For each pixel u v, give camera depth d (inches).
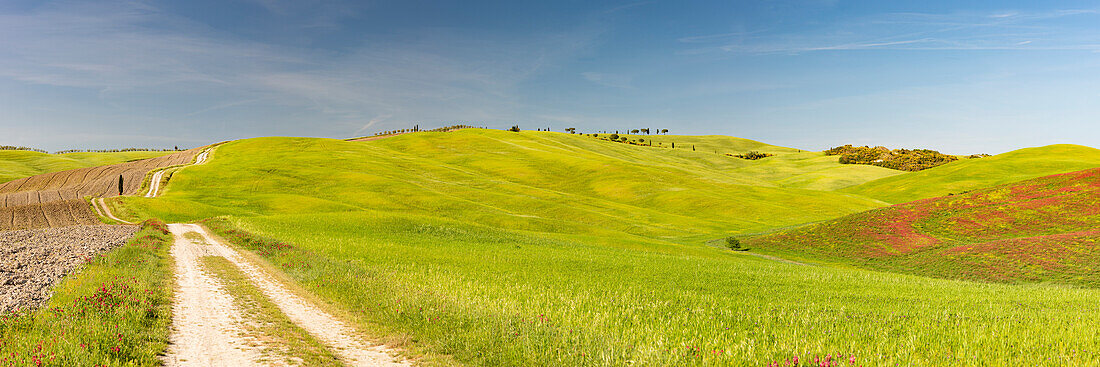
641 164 6678.2
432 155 6752.0
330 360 465.4
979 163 6368.1
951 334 586.6
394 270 1040.8
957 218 2267.5
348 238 1771.7
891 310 810.2
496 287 872.3
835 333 579.8
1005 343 537.6
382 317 601.3
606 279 1100.5
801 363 436.1
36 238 1430.9
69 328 476.7
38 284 717.3
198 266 1028.5
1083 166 5698.8
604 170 5856.3
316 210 3312.0
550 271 1200.2
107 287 665.0
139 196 3499.0
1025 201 2287.2
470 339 513.7
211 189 4010.8
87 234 1592.0
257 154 5925.2
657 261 1546.5
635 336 538.0
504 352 472.4
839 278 1302.9
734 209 4239.7
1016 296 1051.3
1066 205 2150.6
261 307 668.1
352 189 4239.7
